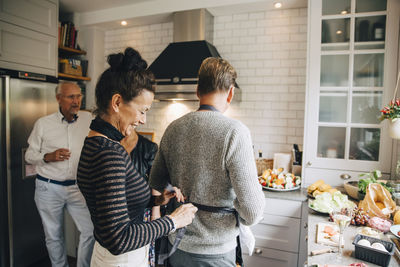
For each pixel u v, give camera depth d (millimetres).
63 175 2088
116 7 3184
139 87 810
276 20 2779
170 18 3121
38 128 2117
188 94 2660
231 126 987
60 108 2123
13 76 2311
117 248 710
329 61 2301
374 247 1168
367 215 1607
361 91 2230
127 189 844
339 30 2258
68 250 2648
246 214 968
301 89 2725
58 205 2146
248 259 2289
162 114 3334
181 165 1086
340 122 2297
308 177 2389
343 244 1324
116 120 836
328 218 1691
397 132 1732
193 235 1062
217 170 999
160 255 1184
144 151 1909
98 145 771
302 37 2695
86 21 3375
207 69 1072
